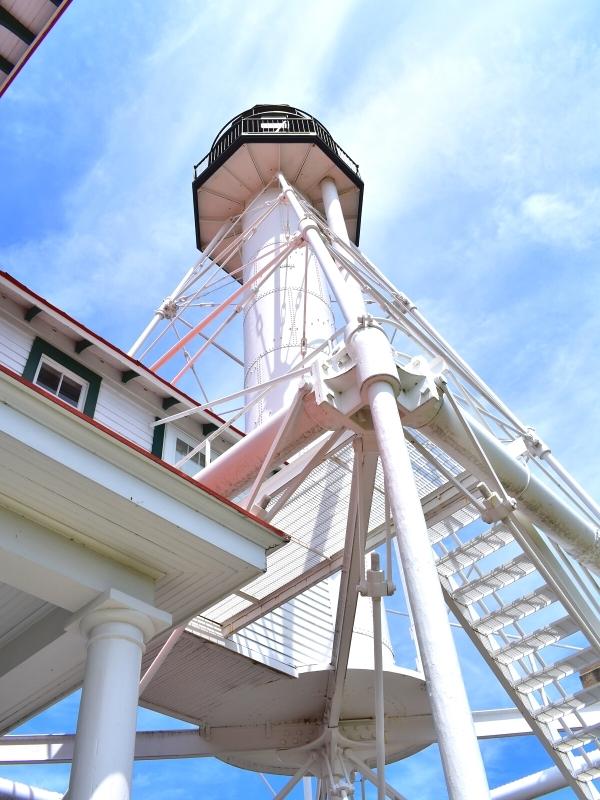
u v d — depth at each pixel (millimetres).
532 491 10594
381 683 9531
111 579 6520
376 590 9359
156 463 6285
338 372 8969
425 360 9398
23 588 6332
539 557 11500
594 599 11578
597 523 11195
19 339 12133
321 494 11977
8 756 13484
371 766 16016
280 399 14898
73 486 5980
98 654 6141
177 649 11906
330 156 19453
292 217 18531
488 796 5141
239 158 19359
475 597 12422
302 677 13133
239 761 15484
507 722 15320
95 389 12883
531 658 12500
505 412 11867
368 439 9031
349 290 9953
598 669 11320
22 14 11367
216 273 17812
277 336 16203
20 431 5684
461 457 9875
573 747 12047
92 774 5449
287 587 12227
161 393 13820
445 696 5590
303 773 13812
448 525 12859
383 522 12516
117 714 5812
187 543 6492
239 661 12469
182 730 14844
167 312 17125
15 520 6223
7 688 7449
